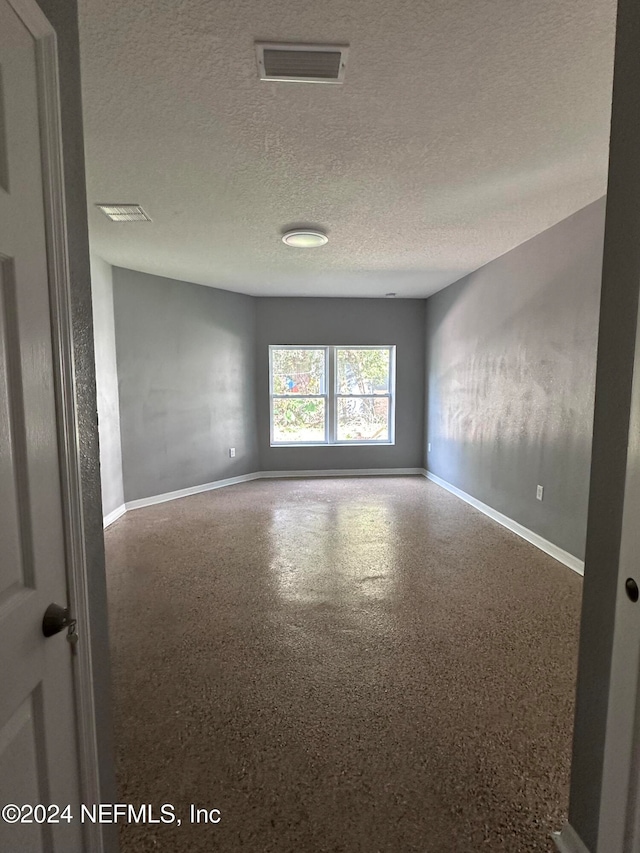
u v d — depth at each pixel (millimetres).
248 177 2455
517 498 3838
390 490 5426
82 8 1336
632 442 907
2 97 684
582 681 1157
